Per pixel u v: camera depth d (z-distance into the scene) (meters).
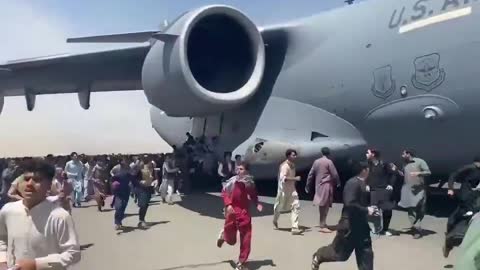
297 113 11.25
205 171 14.01
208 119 14.38
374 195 7.71
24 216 3.06
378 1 9.69
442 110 8.26
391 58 9.01
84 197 14.84
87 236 8.70
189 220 9.77
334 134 10.48
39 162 3.14
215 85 12.06
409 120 8.87
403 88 8.82
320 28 10.94
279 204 8.34
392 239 7.50
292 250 6.95
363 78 9.58
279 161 11.09
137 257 6.93
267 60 12.32
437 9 8.36
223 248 7.26
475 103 7.79
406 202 7.72
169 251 7.21
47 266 2.95
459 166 8.88
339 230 5.00
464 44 7.82
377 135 9.73
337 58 10.22
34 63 13.52
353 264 6.10
